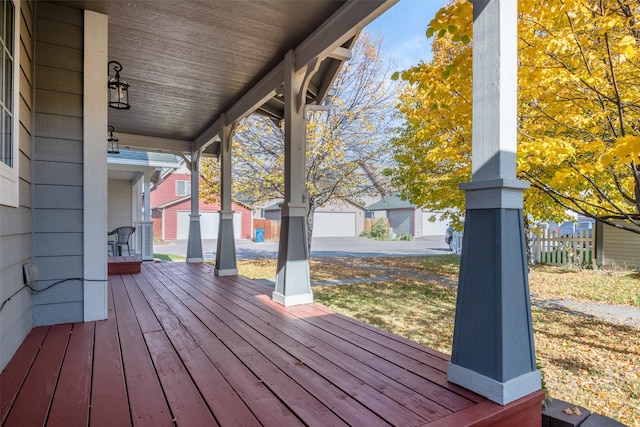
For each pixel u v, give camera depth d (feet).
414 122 14.58
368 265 30.50
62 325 9.15
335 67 11.92
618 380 9.43
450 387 5.80
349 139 24.79
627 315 15.03
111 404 5.28
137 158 25.89
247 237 67.72
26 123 8.20
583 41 9.38
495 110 5.49
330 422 4.81
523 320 5.47
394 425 4.73
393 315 14.87
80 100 9.41
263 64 12.76
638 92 9.93
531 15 9.35
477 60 5.78
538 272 25.57
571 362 10.50
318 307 11.47
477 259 5.65
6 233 6.54
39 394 5.57
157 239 63.10
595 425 5.46
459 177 17.39
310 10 9.65
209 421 4.84
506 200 5.38
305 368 6.62
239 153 24.54
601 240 27.61
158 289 14.42
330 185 25.88
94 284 9.60
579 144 10.43
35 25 8.93
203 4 9.25
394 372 6.43
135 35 10.75
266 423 4.80
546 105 11.28
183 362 6.89
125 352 7.39
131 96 15.61
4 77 6.55
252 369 6.58
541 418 5.71
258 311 10.92
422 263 31.86
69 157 9.28
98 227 9.58
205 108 17.30
